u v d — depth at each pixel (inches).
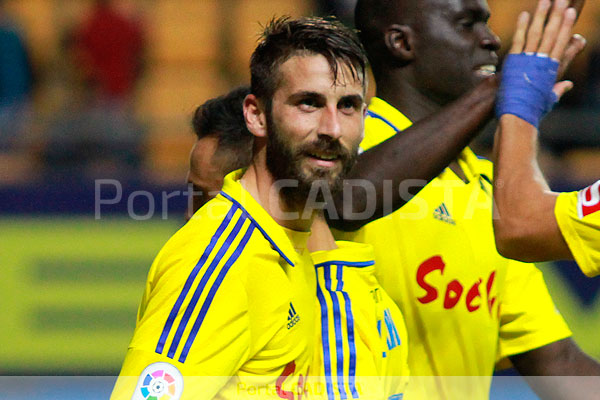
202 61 949.8
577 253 249.0
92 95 822.5
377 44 327.6
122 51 834.8
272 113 231.0
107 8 834.8
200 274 221.8
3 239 617.0
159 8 955.3
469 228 313.1
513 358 354.0
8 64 768.9
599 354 615.5
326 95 225.5
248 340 225.9
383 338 262.1
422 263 303.1
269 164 235.6
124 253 622.5
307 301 245.1
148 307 225.8
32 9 916.0
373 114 323.9
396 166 279.3
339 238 296.4
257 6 965.8
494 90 278.5
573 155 691.4
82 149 699.4
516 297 343.0
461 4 316.5
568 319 616.7
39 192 618.5
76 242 620.1
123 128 710.5
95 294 618.8
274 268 233.0
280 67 228.7
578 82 709.3
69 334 617.3
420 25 317.1
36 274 617.6
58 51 850.8
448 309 308.2
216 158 298.5
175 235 238.1
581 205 246.8
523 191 257.3
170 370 214.5
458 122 277.9
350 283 259.6
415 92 325.1
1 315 614.2
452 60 316.8
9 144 693.9
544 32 269.9
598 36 744.3
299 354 240.7
